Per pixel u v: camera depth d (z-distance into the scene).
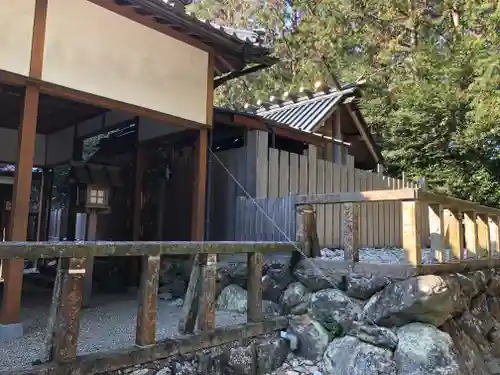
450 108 11.73
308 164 6.55
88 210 4.43
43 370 2.04
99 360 2.28
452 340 3.18
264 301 4.14
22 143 3.37
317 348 3.51
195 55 4.95
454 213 4.09
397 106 12.52
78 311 2.23
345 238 3.75
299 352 3.59
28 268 7.53
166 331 3.23
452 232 4.09
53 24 3.67
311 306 3.75
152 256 2.64
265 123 6.04
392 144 13.66
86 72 3.88
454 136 12.03
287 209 4.88
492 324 4.36
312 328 3.62
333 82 10.62
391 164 13.45
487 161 11.82
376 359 3.13
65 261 2.23
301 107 8.64
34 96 3.49
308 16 8.60
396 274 3.37
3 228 7.79
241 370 3.14
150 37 4.48
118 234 6.39
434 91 10.81
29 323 3.43
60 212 7.90
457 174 12.25
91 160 6.96
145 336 2.55
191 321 2.96
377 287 3.44
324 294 3.71
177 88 4.72
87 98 3.88
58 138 7.21
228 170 6.11
